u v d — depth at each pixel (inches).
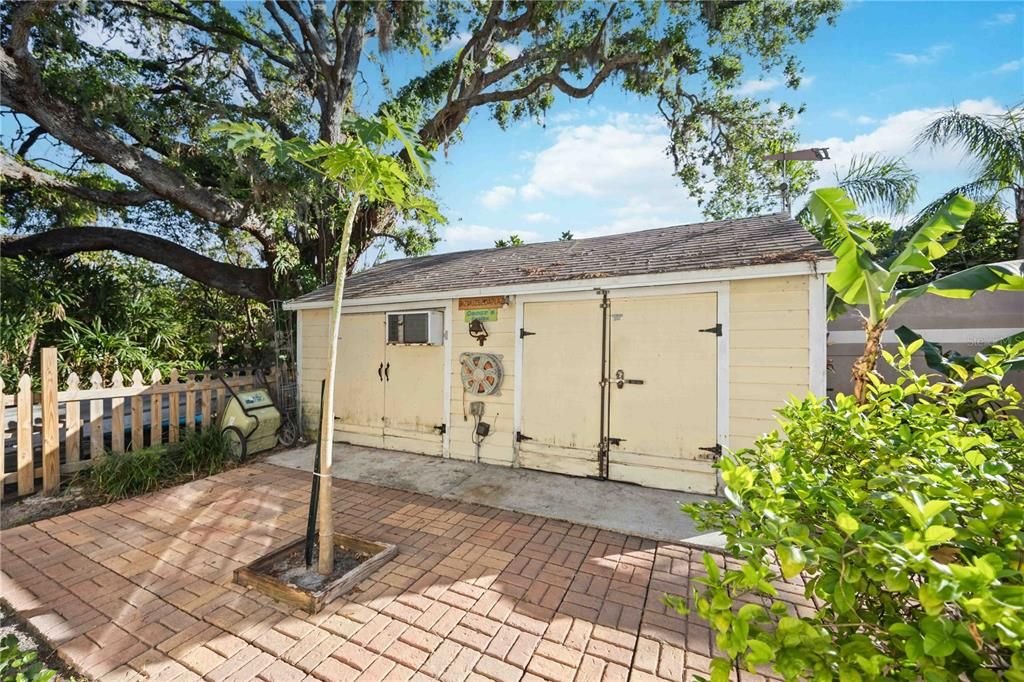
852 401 82.3
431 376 253.4
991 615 34.5
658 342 195.9
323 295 299.6
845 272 154.8
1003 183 305.3
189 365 347.6
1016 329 226.5
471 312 241.1
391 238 563.8
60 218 435.2
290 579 122.3
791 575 44.2
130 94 331.9
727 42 511.5
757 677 89.4
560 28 525.0
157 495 193.2
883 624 49.1
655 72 502.0
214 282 435.8
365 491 196.7
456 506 179.3
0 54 271.1
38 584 123.3
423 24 534.0
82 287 344.5
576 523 161.9
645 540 149.1
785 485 60.5
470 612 110.2
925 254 151.6
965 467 64.7
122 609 112.0
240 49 490.0
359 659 94.7
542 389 220.8
